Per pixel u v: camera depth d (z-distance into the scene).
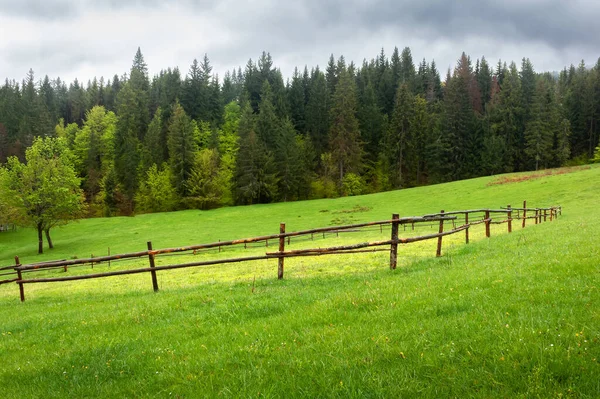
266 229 54.53
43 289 21.91
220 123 105.19
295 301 8.20
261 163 80.69
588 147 98.56
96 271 31.58
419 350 4.75
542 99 87.56
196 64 106.81
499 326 5.16
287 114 97.88
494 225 33.38
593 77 102.19
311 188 86.88
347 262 18.34
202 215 69.19
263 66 121.06
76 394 4.82
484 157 83.38
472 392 3.75
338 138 83.81
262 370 4.72
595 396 3.46
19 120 107.12
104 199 81.44
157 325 7.64
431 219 13.05
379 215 57.22
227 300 8.96
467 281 8.05
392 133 89.25
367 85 112.81
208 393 4.31
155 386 4.76
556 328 4.84
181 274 23.12
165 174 83.50
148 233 57.12
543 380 3.80
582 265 8.14
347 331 5.75
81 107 130.50
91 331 7.83
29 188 51.00
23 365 6.11
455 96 86.56
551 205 45.12
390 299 7.33
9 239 61.94
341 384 4.11
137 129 98.56
